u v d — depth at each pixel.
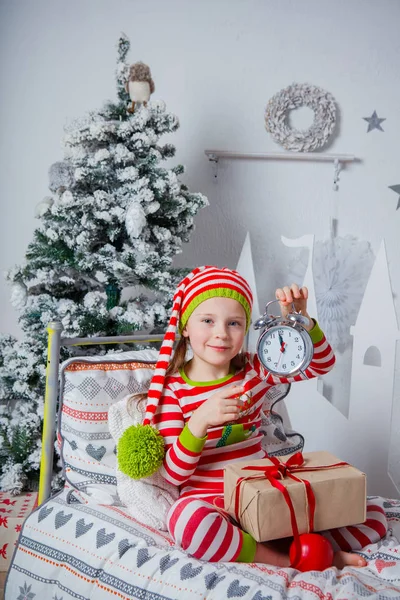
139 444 1.32
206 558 1.18
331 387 2.23
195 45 2.25
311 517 1.21
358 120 2.29
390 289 2.09
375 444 2.13
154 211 1.86
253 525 1.19
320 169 2.30
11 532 1.70
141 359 1.62
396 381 2.14
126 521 1.31
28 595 1.29
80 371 1.52
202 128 2.27
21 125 2.22
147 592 1.12
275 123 2.22
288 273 2.28
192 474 1.41
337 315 2.23
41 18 2.21
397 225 2.31
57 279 1.90
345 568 1.18
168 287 1.87
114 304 1.97
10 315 2.26
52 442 1.56
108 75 2.23
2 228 2.24
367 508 1.40
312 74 2.27
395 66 2.28
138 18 2.23
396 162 2.30
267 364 1.39
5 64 2.21
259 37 2.26
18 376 1.88
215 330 1.42
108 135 1.84
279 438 1.66
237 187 2.29
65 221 1.84
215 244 2.31
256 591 1.04
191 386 1.46
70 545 1.28
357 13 2.27
